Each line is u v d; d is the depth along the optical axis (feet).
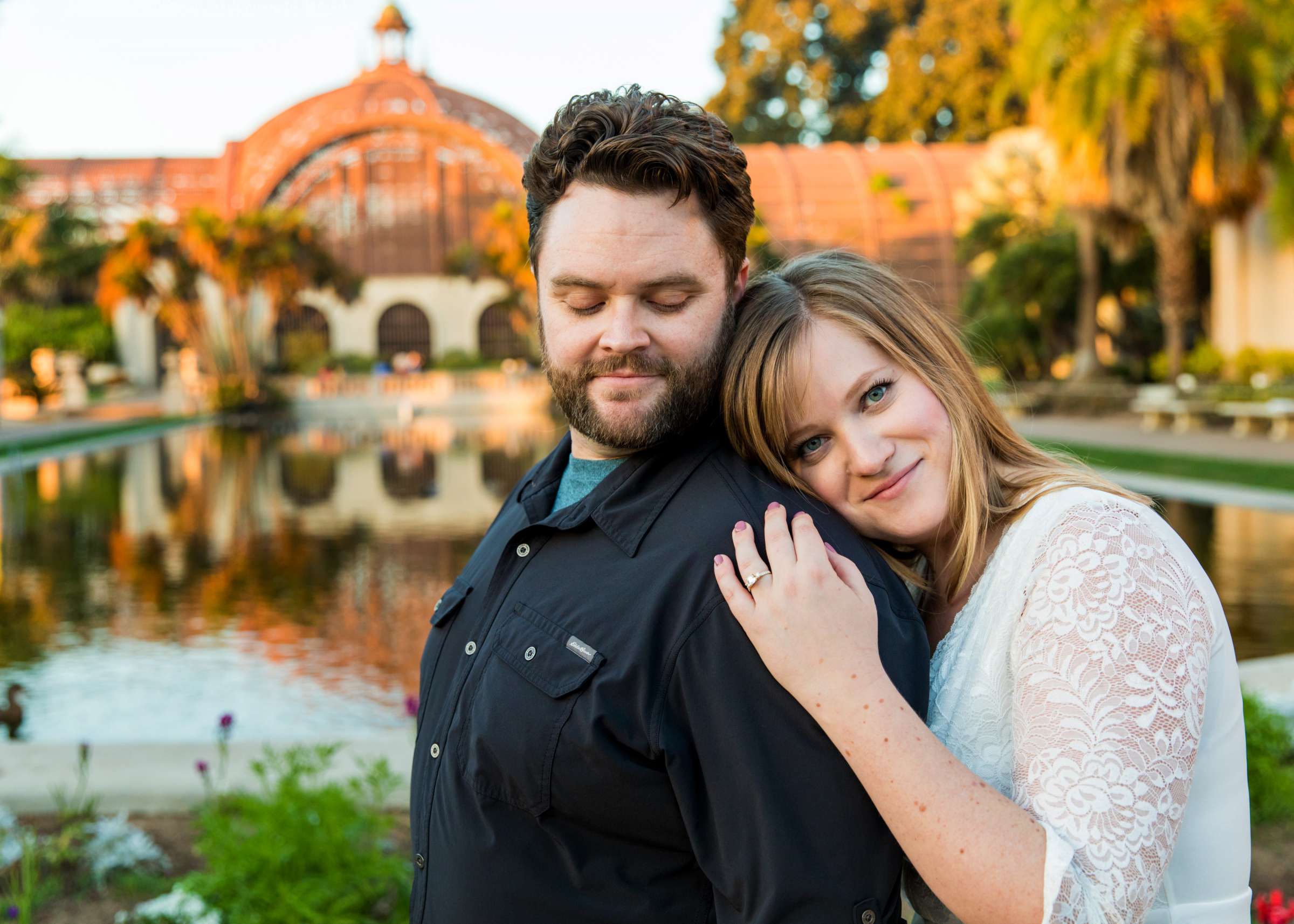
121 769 11.48
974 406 3.99
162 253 97.66
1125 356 82.53
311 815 8.66
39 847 9.78
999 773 3.50
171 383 101.96
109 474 52.44
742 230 3.67
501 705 3.56
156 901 8.33
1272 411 52.21
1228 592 22.12
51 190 130.62
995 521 3.82
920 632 3.61
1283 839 9.68
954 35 138.10
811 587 3.29
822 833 3.23
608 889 3.45
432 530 34.17
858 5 150.92
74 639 20.81
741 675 3.33
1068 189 60.59
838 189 122.21
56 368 106.22
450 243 131.75
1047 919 2.88
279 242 98.37
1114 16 53.16
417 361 125.59
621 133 3.45
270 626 21.66
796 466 3.98
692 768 3.37
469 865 3.57
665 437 3.70
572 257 3.50
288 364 122.83
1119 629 3.18
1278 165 54.34
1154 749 3.07
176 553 30.68
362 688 17.20
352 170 130.72
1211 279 72.33
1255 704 10.42
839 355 3.81
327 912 8.12
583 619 3.55
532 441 70.49
